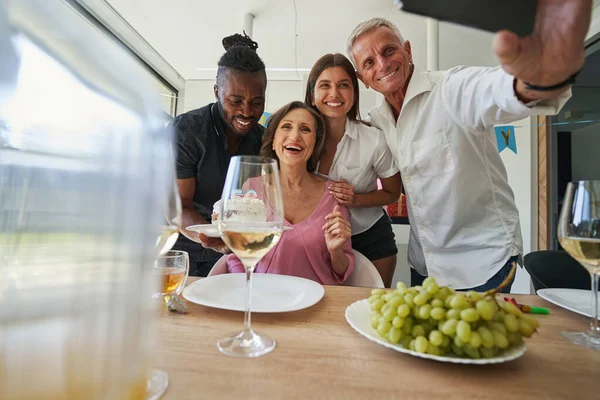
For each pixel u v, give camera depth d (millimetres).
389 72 1367
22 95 232
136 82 277
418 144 1393
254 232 493
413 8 274
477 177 1338
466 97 1144
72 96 245
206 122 1620
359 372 416
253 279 842
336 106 1495
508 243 1326
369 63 1396
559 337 543
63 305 235
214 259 1773
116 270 256
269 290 767
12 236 229
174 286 610
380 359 452
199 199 1726
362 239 1697
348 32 3418
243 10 3127
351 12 3113
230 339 497
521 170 3363
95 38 261
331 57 1518
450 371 424
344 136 1568
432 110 1333
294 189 1373
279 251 1192
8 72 225
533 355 475
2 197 229
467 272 1385
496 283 1320
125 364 260
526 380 406
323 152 1617
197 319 588
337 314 631
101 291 248
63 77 242
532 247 3295
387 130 1557
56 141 241
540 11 369
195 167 1661
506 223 1354
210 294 716
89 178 249
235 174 567
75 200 244
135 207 267
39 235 234
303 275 1192
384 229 1760
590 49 2781
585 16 363
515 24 299
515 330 444
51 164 240
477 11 288
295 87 3564
